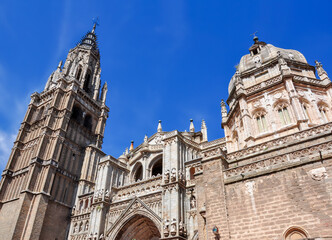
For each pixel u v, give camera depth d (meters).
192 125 59.53
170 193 36.81
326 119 28.80
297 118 26.47
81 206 54.16
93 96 78.75
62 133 59.88
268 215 17.28
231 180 19.91
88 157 62.72
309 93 29.66
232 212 18.78
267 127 29.03
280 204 17.12
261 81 33.47
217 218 19.03
